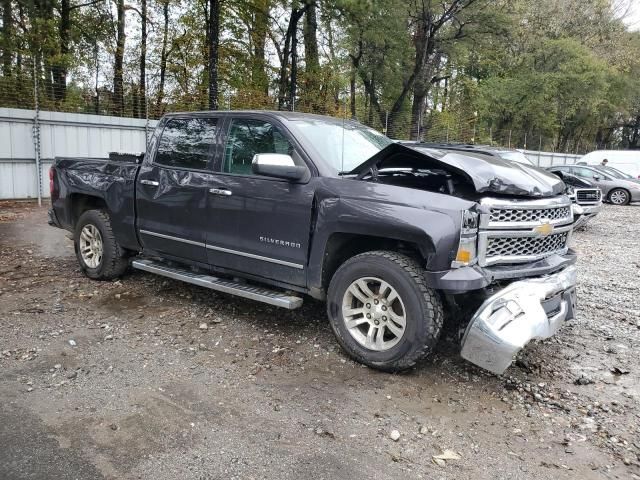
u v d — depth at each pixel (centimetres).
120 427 296
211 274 489
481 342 333
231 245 445
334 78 2328
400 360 358
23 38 1761
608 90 4112
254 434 294
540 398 349
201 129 483
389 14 2294
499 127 3809
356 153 446
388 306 363
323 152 418
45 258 681
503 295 337
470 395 349
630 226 1303
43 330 434
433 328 346
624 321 518
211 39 1603
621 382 378
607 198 1972
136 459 267
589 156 2558
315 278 398
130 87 1656
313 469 264
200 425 301
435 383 362
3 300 505
